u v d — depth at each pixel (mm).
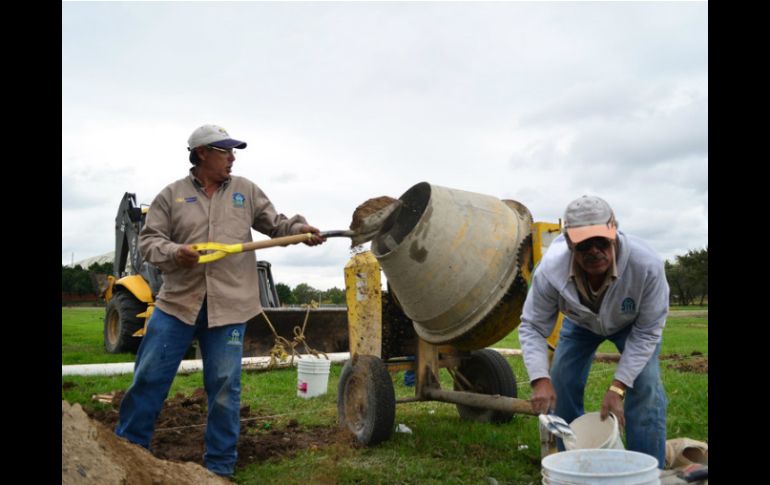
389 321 5070
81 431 2484
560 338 3740
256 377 7762
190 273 3715
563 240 3330
